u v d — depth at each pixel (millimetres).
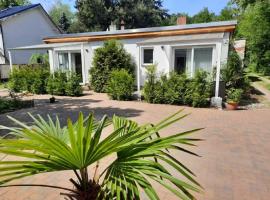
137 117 7742
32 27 21641
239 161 4387
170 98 9828
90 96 12406
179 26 12141
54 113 8469
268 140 5543
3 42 19172
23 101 10188
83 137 1193
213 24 11375
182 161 4359
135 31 13305
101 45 14547
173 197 3219
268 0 18656
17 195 3303
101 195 1402
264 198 3211
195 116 7883
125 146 1464
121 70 11602
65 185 3570
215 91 9594
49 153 1192
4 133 6172
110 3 34219
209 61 11414
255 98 11453
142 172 1390
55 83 12766
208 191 3369
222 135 5902
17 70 14594
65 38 15836
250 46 21109
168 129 6387
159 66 12766
